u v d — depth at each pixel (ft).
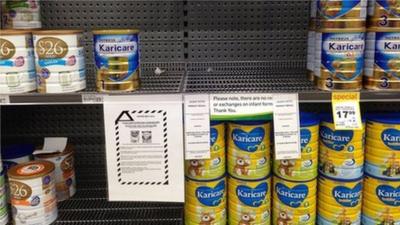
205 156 3.78
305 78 4.54
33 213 4.24
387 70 3.68
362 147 4.12
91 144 5.81
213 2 5.25
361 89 3.80
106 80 3.75
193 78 4.67
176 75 4.91
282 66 5.39
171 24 5.30
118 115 3.78
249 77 4.69
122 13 5.29
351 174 4.11
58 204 4.93
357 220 4.27
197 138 3.76
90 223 4.58
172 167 3.84
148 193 3.91
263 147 4.19
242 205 4.31
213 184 4.26
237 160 4.23
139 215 4.77
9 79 3.66
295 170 4.16
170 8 5.26
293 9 5.26
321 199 4.31
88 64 5.32
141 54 5.36
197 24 5.30
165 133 3.80
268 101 3.76
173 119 3.77
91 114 5.74
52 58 3.68
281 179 4.26
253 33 5.32
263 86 4.11
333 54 3.70
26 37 3.71
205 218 4.33
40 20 4.89
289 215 4.28
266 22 5.30
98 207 4.90
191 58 5.37
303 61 5.37
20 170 4.31
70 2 5.27
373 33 3.72
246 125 4.12
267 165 4.28
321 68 3.79
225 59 5.37
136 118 3.78
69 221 4.58
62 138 5.18
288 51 5.35
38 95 3.73
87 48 5.32
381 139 4.04
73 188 5.15
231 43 5.34
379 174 4.12
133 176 3.88
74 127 5.77
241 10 5.27
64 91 3.74
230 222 4.46
